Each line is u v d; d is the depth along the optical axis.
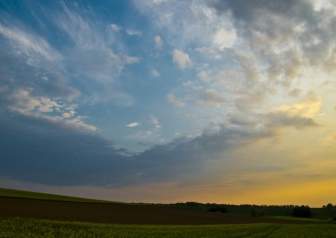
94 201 106.88
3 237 29.98
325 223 103.69
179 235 42.25
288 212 167.38
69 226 43.53
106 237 35.44
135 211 90.94
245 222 88.81
